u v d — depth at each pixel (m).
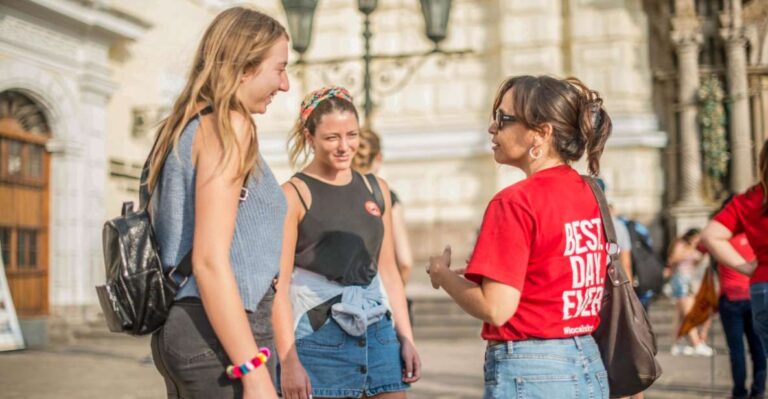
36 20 14.80
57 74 15.44
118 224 2.65
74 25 15.64
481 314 2.88
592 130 3.07
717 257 5.17
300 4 10.93
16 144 14.94
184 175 2.66
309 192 4.15
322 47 20.19
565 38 19.44
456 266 19.38
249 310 2.69
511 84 3.12
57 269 15.59
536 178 2.99
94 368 11.16
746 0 19.09
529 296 2.91
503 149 3.12
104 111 16.62
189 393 2.66
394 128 20.12
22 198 15.05
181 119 2.73
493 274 2.83
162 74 17.27
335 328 4.09
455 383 9.35
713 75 19.08
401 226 5.09
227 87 2.66
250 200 2.73
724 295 7.94
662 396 8.38
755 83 19.14
